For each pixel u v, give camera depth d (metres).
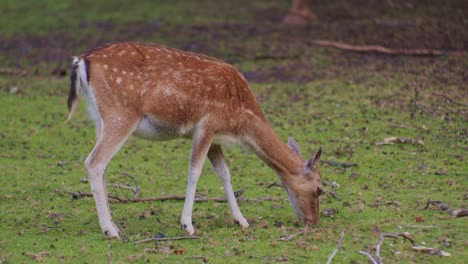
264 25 26.03
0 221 10.80
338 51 21.61
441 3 27.23
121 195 12.17
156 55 10.12
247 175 12.98
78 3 30.27
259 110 10.54
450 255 8.65
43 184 12.77
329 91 17.70
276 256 8.92
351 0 28.98
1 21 27.22
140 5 30.12
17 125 16.34
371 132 14.62
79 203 11.76
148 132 10.17
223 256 8.99
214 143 10.38
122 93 9.84
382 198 11.28
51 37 24.86
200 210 11.23
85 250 9.38
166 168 13.61
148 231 10.23
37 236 10.10
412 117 15.23
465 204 10.62
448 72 18.39
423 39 22.19
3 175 13.29
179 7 29.83
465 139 13.81
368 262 8.60
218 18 27.59
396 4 27.67
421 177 12.13
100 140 9.81
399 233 9.33
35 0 30.56
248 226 10.33
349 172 12.66
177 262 8.87
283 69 20.08
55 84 19.67
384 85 17.73
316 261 8.73
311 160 10.19
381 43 22.06
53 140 15.44
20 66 21.36
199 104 10.09
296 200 10.30
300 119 15.77
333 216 10.57
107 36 24.72
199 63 10.27
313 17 26.52
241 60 21.20
